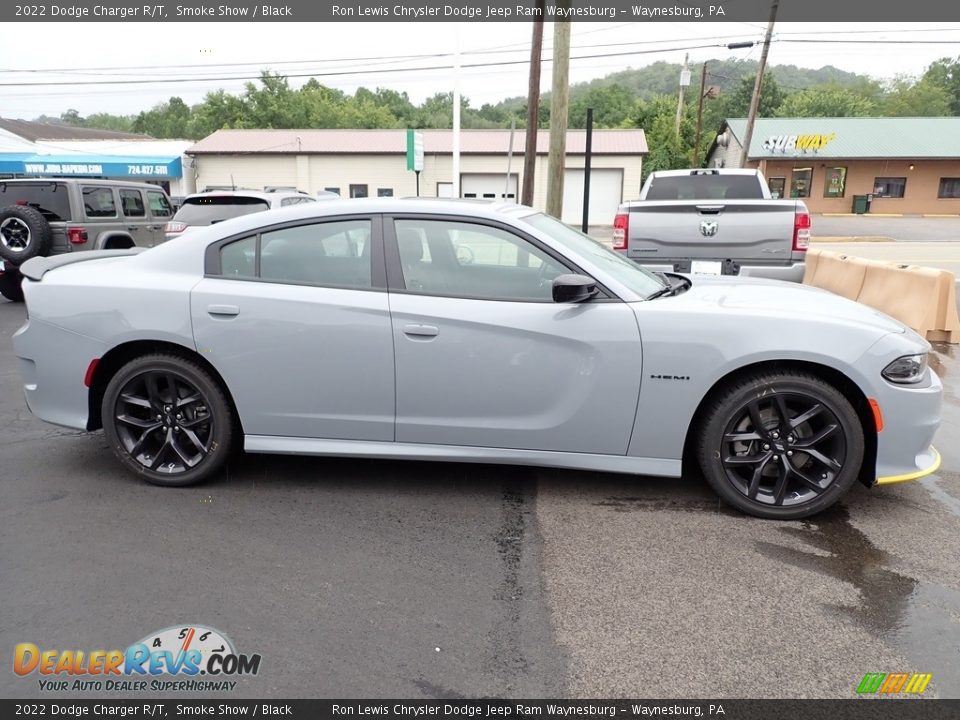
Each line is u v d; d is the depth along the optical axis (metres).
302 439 3.66
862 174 35.75
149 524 3.36
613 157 33.66
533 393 3.40
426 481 3.86
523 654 2.41
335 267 3.54
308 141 36.00
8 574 2.90
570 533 3.26
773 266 6.40
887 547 3.12
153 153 35.97
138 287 3.61
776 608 2.67
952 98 74.81
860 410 3.31
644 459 3.44
